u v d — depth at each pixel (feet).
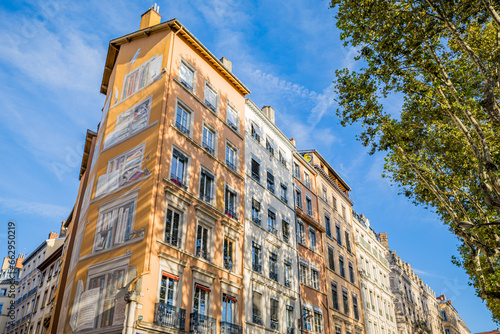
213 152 79.46
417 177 68.13
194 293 64.28
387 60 57.47
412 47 55.26
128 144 71.41
